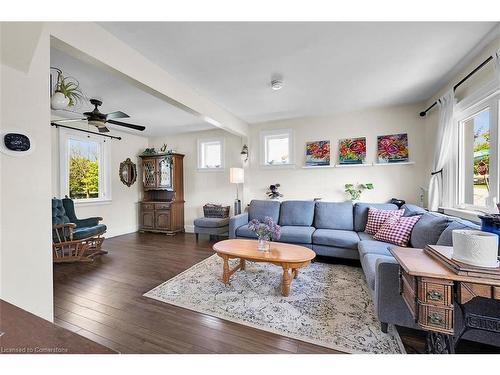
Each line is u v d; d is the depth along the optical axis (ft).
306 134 14.20
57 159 13.53
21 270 4.45
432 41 6.61
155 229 17.52
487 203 7.07
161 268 10.18
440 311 3.55
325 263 10.69
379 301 5.55
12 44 4.02
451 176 9.01
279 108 12.50
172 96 8.62
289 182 14.66
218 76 8.72
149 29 6.00
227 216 16.31
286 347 5.20
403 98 11.21
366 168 12.95
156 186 17.85
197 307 6.89
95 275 9.42
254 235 11.96
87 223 12.92
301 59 7.56
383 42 6.64
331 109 12.73
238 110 12.80
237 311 6.66
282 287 7.64
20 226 4.45
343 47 6.89
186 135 18.15
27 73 4.54
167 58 7.43
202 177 17.69
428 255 4.39
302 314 6.49
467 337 4.77
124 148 17.70
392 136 12.32
